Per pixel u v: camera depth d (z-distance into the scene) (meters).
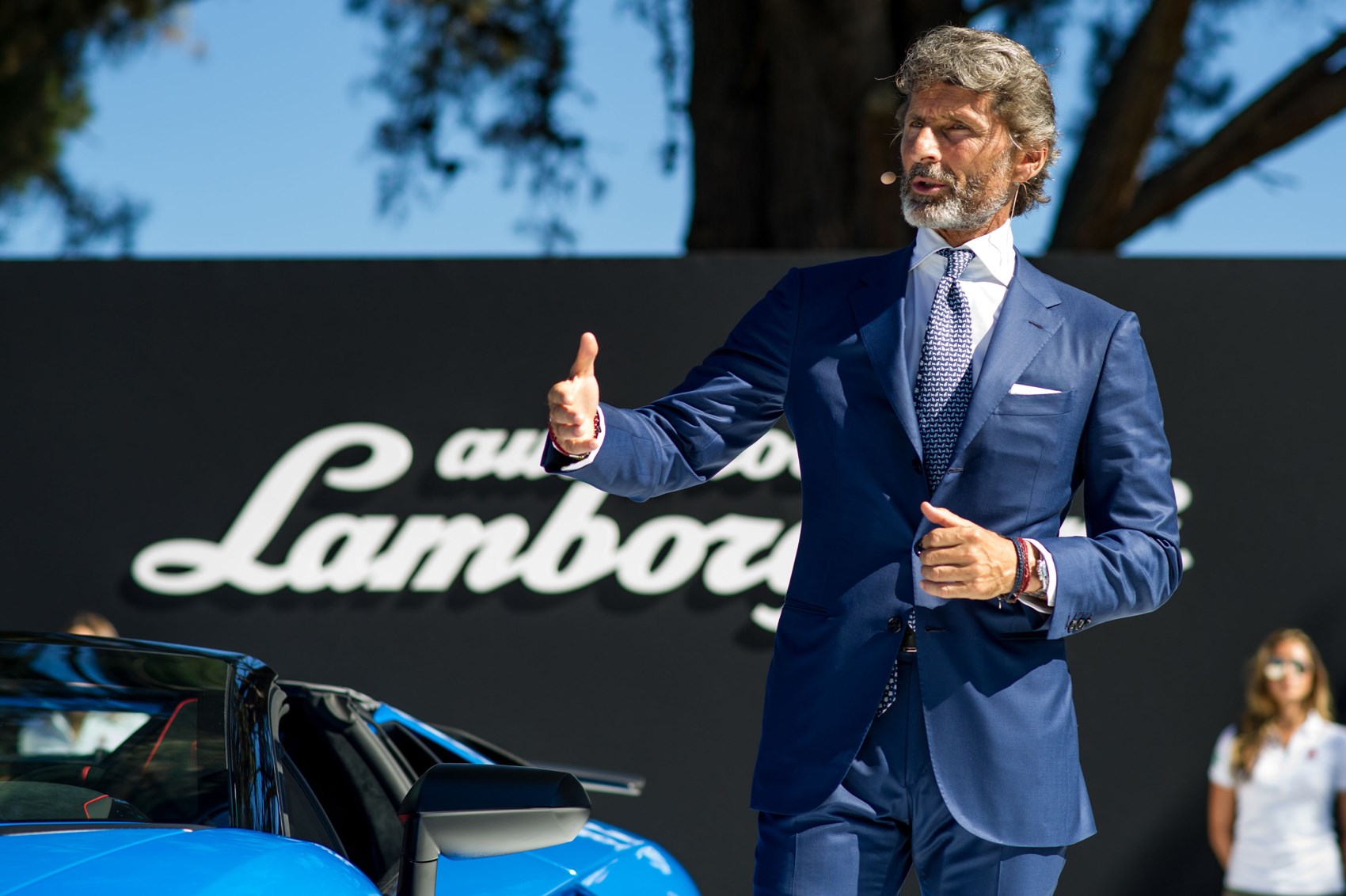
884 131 15.68
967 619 3.84
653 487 4.05
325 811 5.11
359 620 12.95
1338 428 12.55
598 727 12.69
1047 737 3.89
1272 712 10.62
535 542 12.91
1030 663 3.91
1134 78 16.38
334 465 13.12
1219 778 10.88
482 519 12.98
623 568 12.83
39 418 13.20
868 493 3.93
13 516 13.13
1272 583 12.45
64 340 13.26
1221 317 12.66
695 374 4.30
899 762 3.88
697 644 12.72
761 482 12.82
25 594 13.07
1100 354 3.97
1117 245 17.38
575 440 3.79
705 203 16.48
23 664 4.62
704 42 16.61
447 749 6.04
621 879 5.70
